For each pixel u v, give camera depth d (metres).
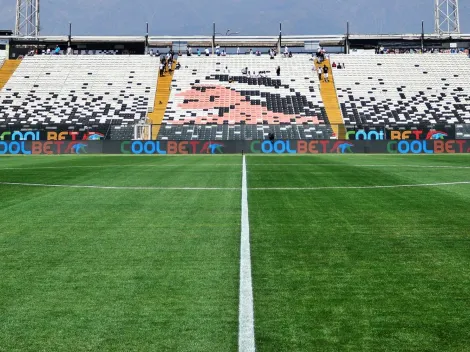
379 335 3.98
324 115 52.59
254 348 3.75
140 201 11.22
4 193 12.68
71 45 66.50
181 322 4.24
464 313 4.43
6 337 3.99
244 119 51.53
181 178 16.78
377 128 43.56
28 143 41.38
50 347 3.81
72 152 41.53
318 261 6.10
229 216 9.19
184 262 6.06
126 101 54.88
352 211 9.76
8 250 6.71
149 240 7.27
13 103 54.34
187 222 8.62
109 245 6.98
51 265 5.98
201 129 44.50
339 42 66.44
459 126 43.53
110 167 22.38
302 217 9.09
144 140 41.59
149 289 5.07
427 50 67.25
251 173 18.89
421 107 53.88
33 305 4.66
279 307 4.56
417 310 4.50
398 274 5.57
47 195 12.30
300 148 41.53
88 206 10.48
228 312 4.44
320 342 3.86
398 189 13.47
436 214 9.38
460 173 18.61
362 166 22.89
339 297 4.82
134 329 4.11
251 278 5.39
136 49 67.06
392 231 7.86
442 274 5.57
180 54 65.56
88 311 4.50
